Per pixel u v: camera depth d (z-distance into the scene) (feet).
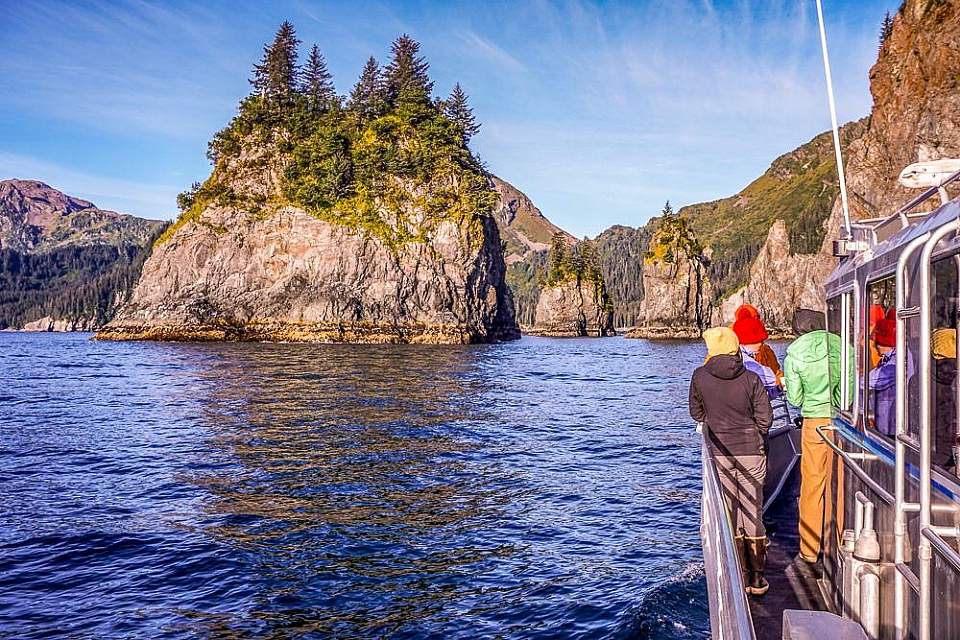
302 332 421.59
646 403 128.26
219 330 432.66
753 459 21.38
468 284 473.67
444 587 36.88
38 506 52.80
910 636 13.28
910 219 15.40
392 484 60.18
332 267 436.35
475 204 475.31
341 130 495.00
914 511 13.00
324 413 108.99
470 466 68.08
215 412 110.42
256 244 452.76
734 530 21.52
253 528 47.11
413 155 478.18
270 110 496.64
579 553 41.88
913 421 13.15
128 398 132.98
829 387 21.63
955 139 195.83
